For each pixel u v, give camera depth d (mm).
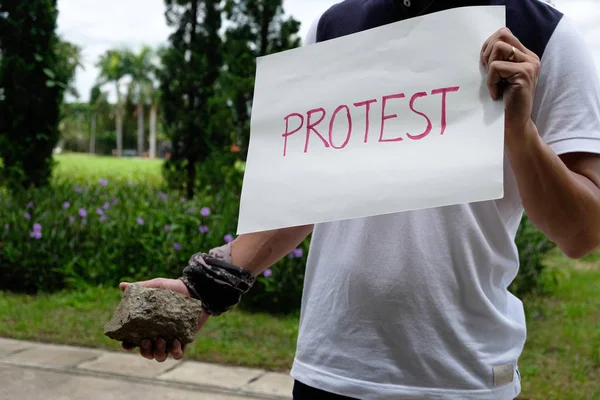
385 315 1206
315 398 1284
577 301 6414
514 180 1225
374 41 1275
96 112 54188
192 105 8391
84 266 5738
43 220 5957
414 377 1188
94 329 4520
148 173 12797
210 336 4547
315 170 1274
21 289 5770
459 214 1194
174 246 5633
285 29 8055
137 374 3742
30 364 3820
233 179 7863
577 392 3785
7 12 7238
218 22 8414
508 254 1239
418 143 1176
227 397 3484
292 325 4930
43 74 7328
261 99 1395
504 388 1215
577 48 1198
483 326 1208
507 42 1072
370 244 1232
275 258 1408
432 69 1191
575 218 1093
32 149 7324
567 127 1164
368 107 1253
